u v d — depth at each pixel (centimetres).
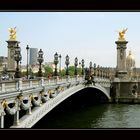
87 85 8219
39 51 4119
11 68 9012
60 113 7369
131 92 12588
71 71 12225
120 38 13900
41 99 4034
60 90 5272
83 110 8788
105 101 12188
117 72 13688
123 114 8381
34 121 3500
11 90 2812
